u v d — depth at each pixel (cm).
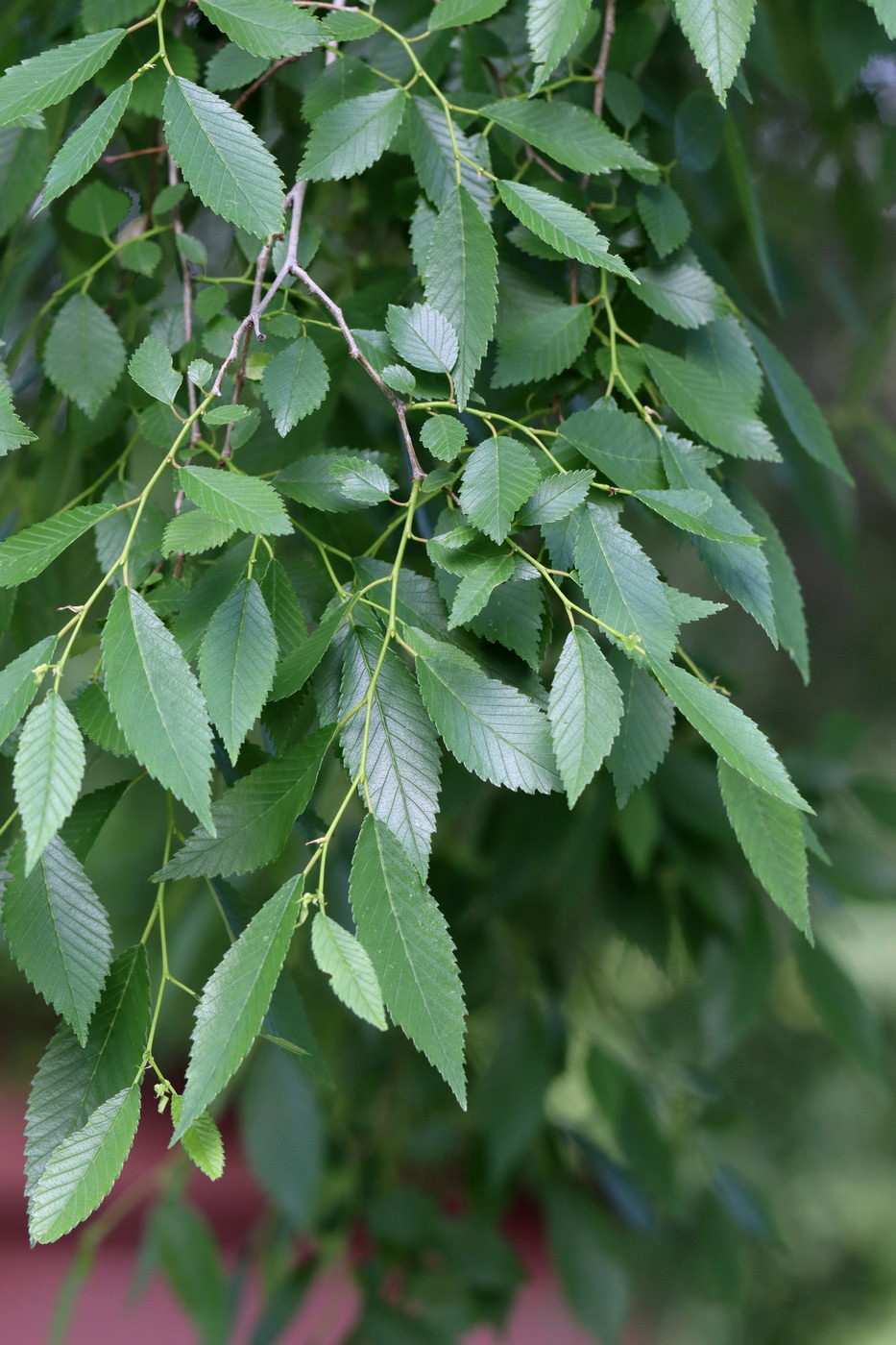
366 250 138
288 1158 159
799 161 193
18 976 457
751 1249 280
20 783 91
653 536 184
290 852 158
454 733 95
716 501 101
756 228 112
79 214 111
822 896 167
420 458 110
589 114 102
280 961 91
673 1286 268
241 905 100
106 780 188
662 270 107
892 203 180
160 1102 93
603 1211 194
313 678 97
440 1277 177
